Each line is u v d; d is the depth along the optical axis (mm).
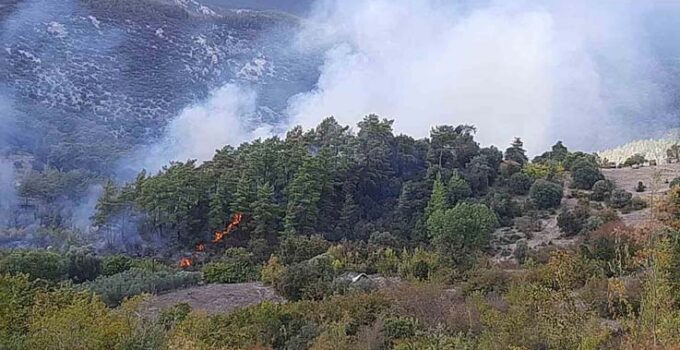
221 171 57594
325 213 54781
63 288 27469
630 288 17406
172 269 43938
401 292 28109
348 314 25906
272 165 57656
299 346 23594
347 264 40062
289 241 46000
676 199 24250
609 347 14734
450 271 35406
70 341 16984
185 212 54031
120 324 17828
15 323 19266
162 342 17516
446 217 46500
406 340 21547
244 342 23688
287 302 31141
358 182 57094
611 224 42312
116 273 40688
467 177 58969
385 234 49188
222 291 36844
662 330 12766
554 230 51125
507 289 28188
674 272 16016
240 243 53156
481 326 22031
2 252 41844
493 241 49125
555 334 16016
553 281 24203
